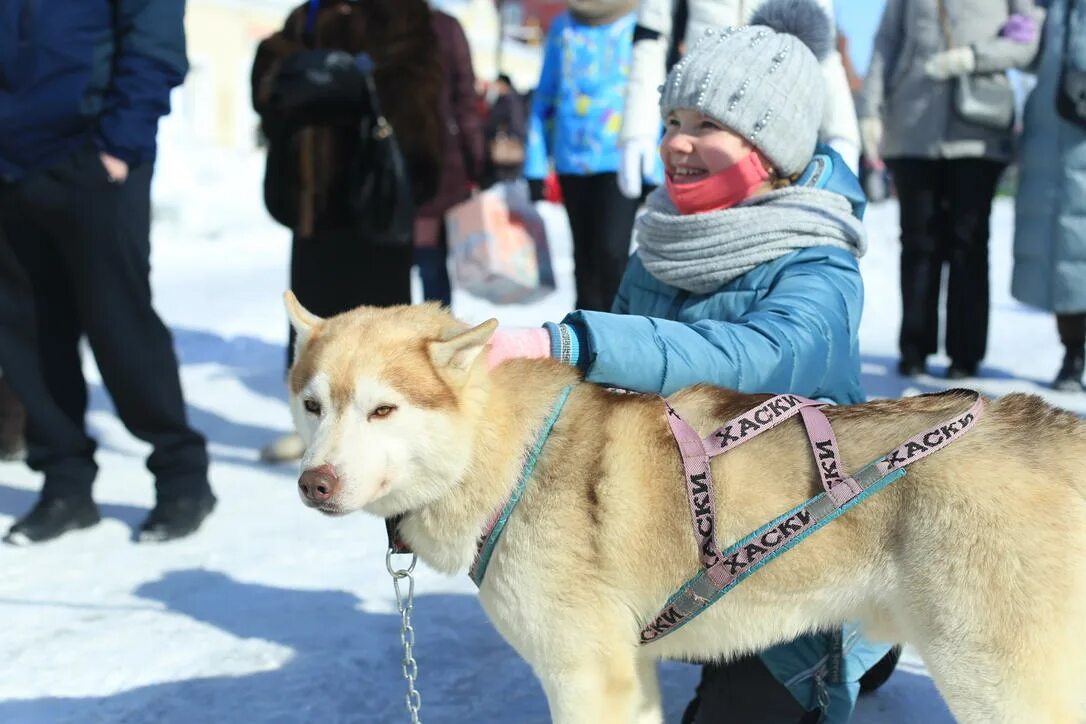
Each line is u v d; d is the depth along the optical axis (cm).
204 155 1780
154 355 376
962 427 195
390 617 314
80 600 327
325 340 213
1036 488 187
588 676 209
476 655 289
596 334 213
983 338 564
